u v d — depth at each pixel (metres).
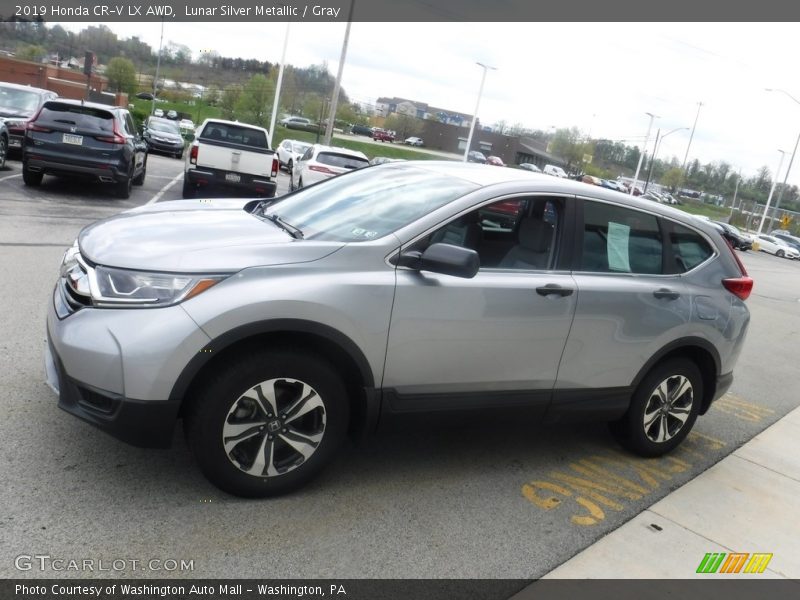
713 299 4.55
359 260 3.33
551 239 3.94
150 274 3.01
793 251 50.72
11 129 15.59
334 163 17.59
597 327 3.98
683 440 5.06
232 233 3.51
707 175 104.56
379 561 3.04
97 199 12.55
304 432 3.34
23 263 7.07
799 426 6.07
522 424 4.00
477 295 3.55
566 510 3.79
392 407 3.51
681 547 3.62
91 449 3.52
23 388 4.07
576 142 92.88
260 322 3.04
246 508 3.24
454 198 3.69
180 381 2.95
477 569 3.11
